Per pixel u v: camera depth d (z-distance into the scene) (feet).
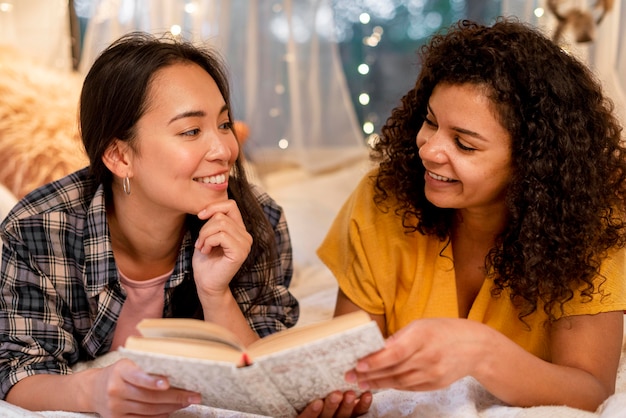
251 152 9.77
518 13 6.74
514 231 4.17
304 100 10.32
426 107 4.35
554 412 3.63
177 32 8.23
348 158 10.36
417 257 4.60
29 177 6.66
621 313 4.13
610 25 6.15
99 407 3.70
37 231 4.43
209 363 3.11
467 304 4.64
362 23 10.74
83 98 4.40
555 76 3.96
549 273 4.02
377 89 11.05
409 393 3.98
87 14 8.58
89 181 4.66
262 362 3.12
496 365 3.59
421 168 4.51
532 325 4.31
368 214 4.69
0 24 8.16
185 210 4.30
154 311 4.77
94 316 4.62
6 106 6.97
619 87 6.28
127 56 4.23
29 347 4.33
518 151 3.98
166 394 3.50
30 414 3.80
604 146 4.16
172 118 4.13
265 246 4.89
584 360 4.03
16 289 4.43
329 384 3.46
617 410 3.51
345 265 4.82
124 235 4.61
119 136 4.24
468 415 3.65
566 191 3.99
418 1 10.70
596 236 4.09
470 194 4.08
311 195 9.02
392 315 4.76
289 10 9.92
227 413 3.88
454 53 4.03
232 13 9.84
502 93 3.88
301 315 5.67
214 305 4.44
